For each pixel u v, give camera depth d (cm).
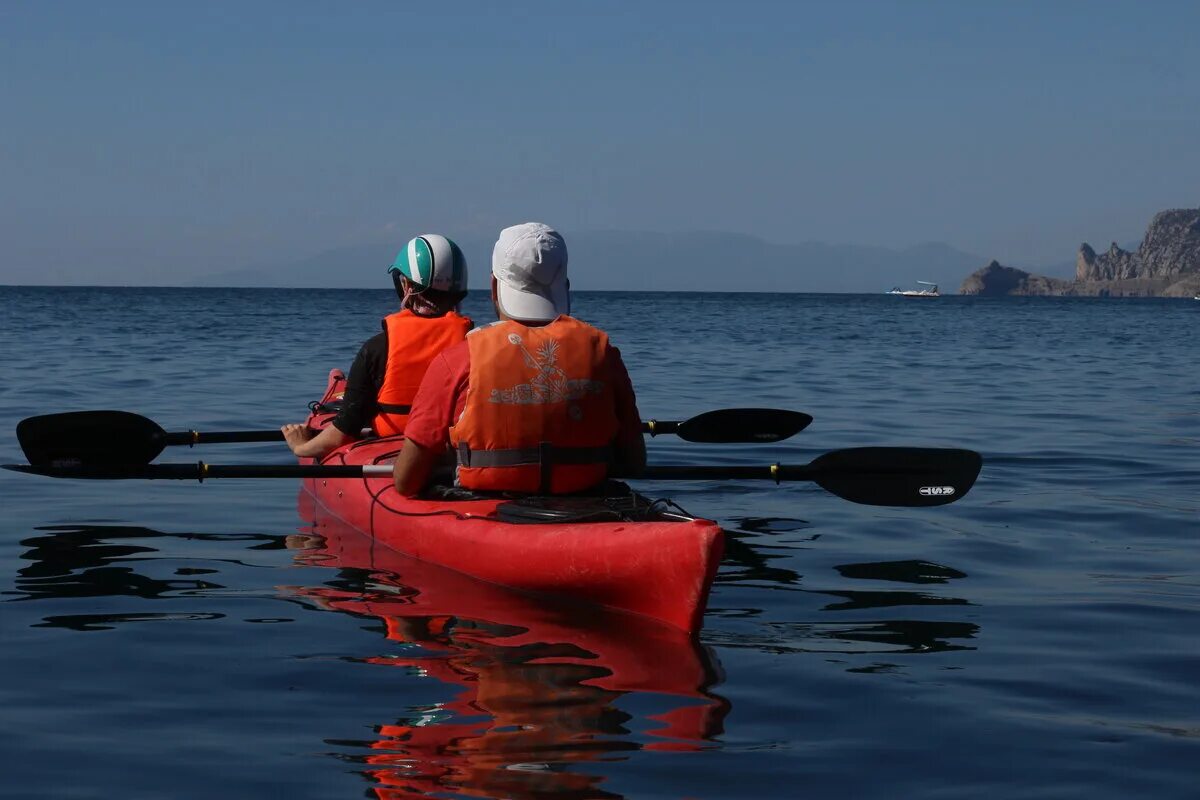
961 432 1079
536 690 370
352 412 627
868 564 564
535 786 294
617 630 440
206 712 349
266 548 587
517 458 487
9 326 3117
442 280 619
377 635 432
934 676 391
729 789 295
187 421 1075
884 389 1534
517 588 489
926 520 675
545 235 495
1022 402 1381
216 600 484
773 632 442
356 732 332
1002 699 368
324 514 682
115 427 584
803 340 2947
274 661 400
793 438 1022
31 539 607
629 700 361
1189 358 2430
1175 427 1137
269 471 543
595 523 464
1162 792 297
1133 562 572
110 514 679
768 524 661
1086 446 990
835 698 366
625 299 12900
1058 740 332
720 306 8588
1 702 358
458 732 332
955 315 6531
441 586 505
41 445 563
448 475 570
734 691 371
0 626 443
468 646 418
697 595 423
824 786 298
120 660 401
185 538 612
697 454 923
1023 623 461
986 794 295
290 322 3688
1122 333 3881
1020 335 3588
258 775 302
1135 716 353
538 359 483
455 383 493
